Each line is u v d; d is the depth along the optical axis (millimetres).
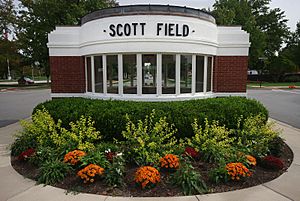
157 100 7902
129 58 8000
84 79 9453
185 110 6254
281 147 5922
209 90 9156
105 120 6008
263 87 31625
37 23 32844
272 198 3824
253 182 4309
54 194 3906
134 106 6496
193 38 8078
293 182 4352
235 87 9398
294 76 41375
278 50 50375
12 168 4918
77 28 9383
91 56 8719
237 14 38406
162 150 5031
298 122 10203
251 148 5301
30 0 33312
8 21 36062
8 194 3928
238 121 6023
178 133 6027
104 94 8391
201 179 4262
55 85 9484
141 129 5293
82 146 5000
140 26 7719
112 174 4176
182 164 4570
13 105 15453
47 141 5516
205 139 5359
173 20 7766
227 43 9227
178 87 8102
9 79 63531
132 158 4926
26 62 37406
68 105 6914
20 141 5758
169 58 7992
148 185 4023
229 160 4734
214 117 6133
